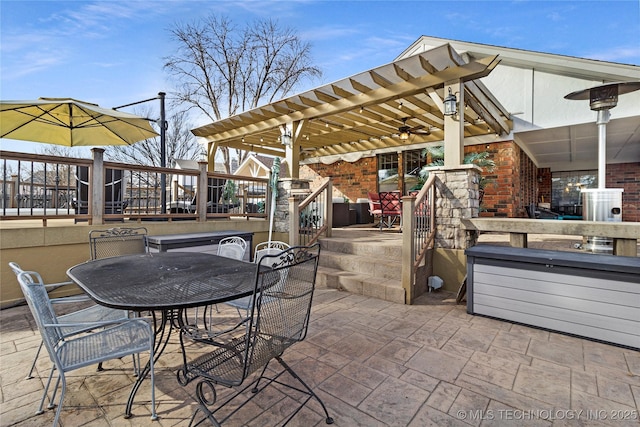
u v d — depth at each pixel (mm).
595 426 1740
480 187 6656
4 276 3666
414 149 8648
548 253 3273
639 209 8953
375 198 7730
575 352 2600
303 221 5582
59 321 2279
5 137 5141
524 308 3143
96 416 1845
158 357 2303
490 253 3320
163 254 3117
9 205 6543
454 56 3898
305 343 2762
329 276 4559
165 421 1807
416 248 4117
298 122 6113
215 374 1601
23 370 2334
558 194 10273
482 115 5750
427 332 2998
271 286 1691
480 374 2270
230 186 6355
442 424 1767
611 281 2721
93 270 2383
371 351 2619
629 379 2197
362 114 6352
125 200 5176
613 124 6312
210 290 1879
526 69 6812
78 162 4164
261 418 1818
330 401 1970
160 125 6375
